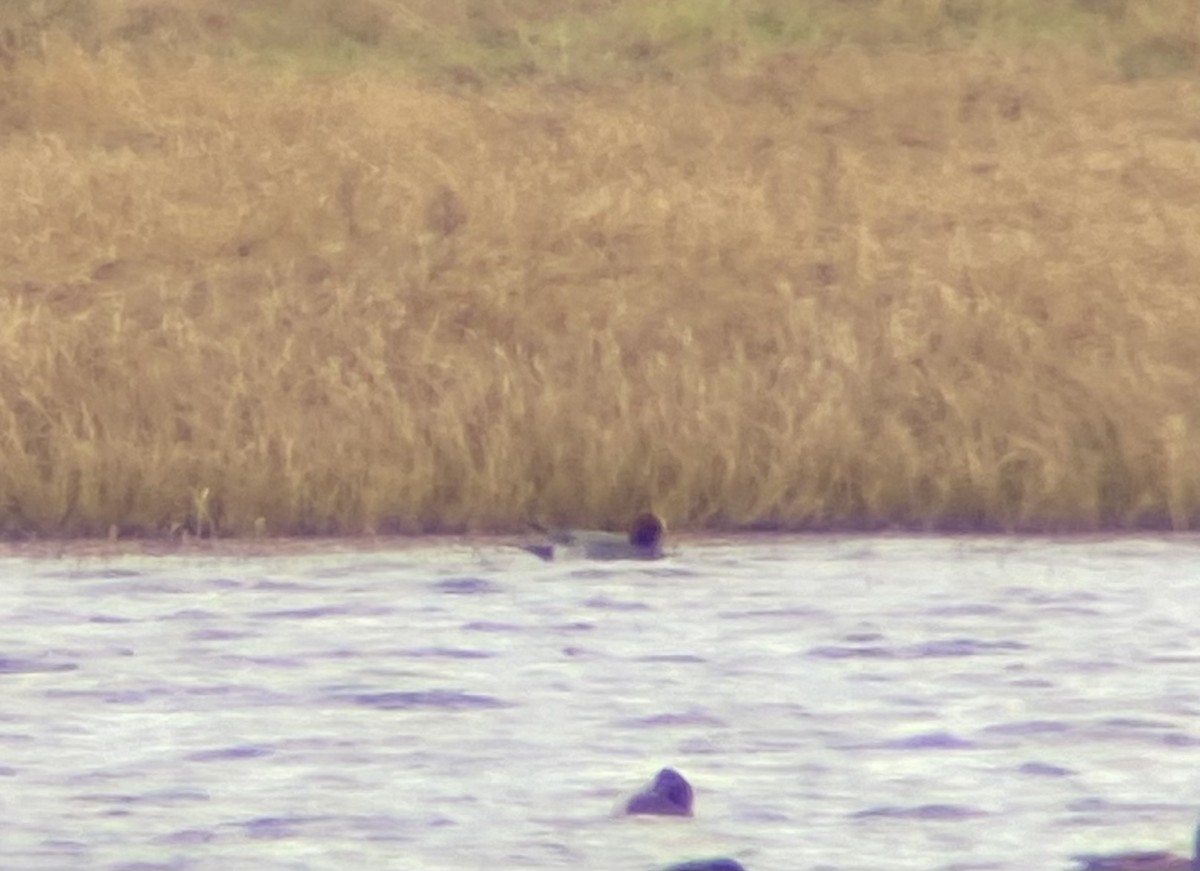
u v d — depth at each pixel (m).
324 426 42.41
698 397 43.31
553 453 41.91
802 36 73.50
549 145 63.03
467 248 53.41
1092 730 29.78
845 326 47.31
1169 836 26.17
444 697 30.91
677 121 65.50
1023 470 42.22
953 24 74.44
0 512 41.12
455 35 73.19
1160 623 34.91
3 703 30.72
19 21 69.81
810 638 34.06
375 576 37.97
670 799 26.70
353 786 27.62
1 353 44.69
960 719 30.05
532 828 26.31
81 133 63.75
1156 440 42.47
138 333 47.25
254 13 72.81
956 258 53.06
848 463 42.12
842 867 25.36
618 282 51.00
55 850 25.69
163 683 31.61
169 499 41.22
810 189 59.84
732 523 41.69
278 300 49.75
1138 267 53.12
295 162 60.19
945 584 37.44
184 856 25.58
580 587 37.19
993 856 25.64
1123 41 73.38
